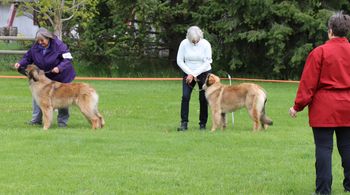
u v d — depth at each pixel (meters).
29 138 10.54
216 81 12.23
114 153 9.34
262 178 7.88
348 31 6.71
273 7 23.92
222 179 7.77
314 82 6.61
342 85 6.62
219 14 25.28
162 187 7.29
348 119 6.62
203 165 8.58
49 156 9.01
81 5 24.98
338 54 6.63
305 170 8.38
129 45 27.11
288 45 25.30
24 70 12.30
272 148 10.07
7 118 13.80
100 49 26.73
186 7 25.75
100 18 26.75
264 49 25.94
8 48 30.00
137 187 7.28
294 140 10.89
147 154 9.34
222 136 11.15
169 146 10.02
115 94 19.45
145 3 25.11
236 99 12.05
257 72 27.11
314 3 24.41
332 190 7.21
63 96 12.04
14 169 8.08
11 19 33.62
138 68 28.16
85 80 24.86
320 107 6.63
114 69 27.22
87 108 12.03
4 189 7.05
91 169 8.17
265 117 12.20
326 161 6.72
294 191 7.26
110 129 12.12
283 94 20.27
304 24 24.06
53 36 12.38
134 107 16.25
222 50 25.59
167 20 26.33
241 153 9.54
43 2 23.48
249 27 25.03
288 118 14.60
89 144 10.04
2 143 9.99
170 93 20.12
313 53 6.67
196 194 6.99
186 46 12.19
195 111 15.80
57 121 13.13
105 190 7.08
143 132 11.62
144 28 26.86
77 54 27.22
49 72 12.38
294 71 26.06
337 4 25.55
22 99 17.52
